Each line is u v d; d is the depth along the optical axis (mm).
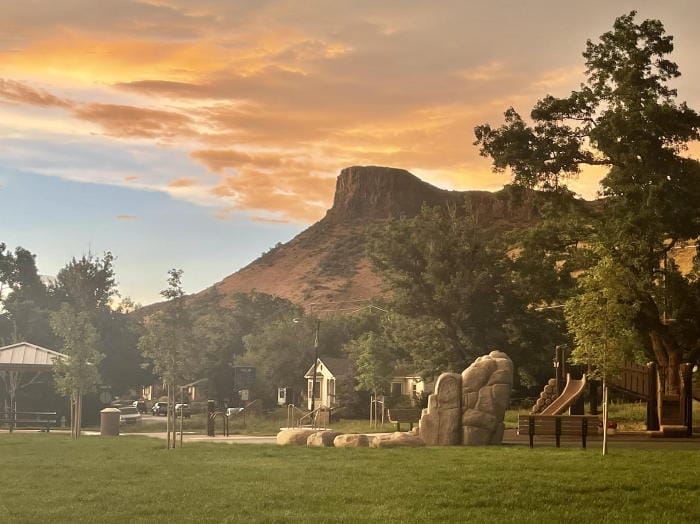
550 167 50938
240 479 18906
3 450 29734
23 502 16062
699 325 45969
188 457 25219
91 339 41562
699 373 50250
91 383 41375
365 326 108375
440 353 69500
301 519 13578
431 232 70812
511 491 16422
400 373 88125
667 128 46500
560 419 26812
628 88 47688
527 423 27094
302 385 101188
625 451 24875
